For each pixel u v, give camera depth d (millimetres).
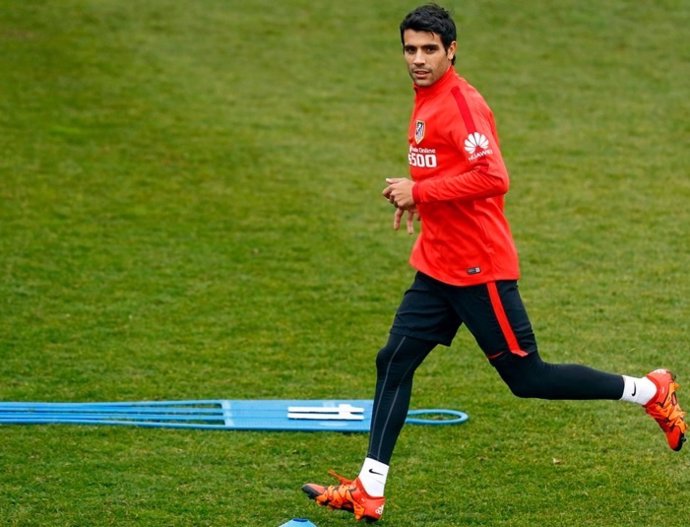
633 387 19406
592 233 36031
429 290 19281
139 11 59562
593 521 19312
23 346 27234
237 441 22469
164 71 52406
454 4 60969
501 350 18984
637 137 45594
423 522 19359
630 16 59594
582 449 22125
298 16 59812
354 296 31078
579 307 30141
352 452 22125
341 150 44125
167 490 20391
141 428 22922
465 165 18328
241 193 39562
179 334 28234
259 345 27625
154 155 43000
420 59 18297
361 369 26281
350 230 36406
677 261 33625
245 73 52625
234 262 33500
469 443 22422
